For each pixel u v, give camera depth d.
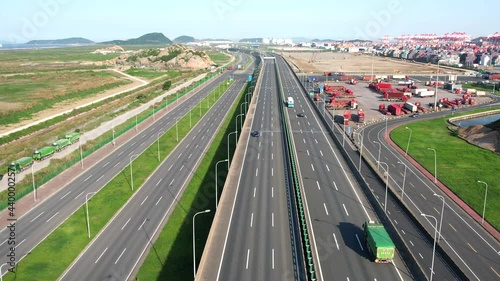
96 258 63.84
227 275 51.69
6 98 191.50
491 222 75.06
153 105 185.88
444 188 90.94
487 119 165.25
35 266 61.53
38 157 109.06
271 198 76.75
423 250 61.09
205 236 70.44
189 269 60.84
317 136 123.44
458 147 123.31
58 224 74.88
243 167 95.12
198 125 150.75
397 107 166.50
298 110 163.25
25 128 142.00
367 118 159.00
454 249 65.00
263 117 150.38
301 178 87.44
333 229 64.38
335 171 92.19
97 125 151.12
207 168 104.31
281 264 54.19
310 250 57.88
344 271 52.69
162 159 111.81
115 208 81.56
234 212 70.81
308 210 71.38
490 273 58.56
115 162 109.50
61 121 157.62
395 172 99.38
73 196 87.31
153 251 65.88
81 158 106.62
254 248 58.34
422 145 124.31
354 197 77.50
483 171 101.88
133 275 59.50
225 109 179.25
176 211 80.19
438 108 181.00
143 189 91.00
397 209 74.69
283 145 113.06
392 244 54.09
